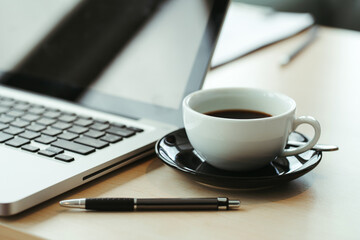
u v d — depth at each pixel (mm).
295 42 1195
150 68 672
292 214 459
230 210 466
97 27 726
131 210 460
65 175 485
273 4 1741
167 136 580
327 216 457
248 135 481
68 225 436
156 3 685
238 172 520
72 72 735
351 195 498
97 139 575
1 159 522
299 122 514
